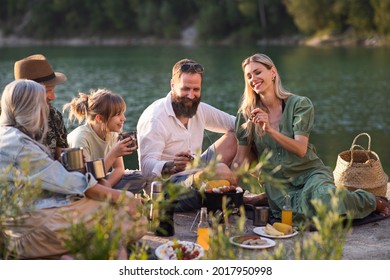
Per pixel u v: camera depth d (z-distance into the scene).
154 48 63.16
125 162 12.55
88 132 4.83
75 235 3.21
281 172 5.06
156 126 5.11
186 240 4.54
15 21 85.50
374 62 41.03
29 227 3.84
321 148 15.63
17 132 3.86
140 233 3.87
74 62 46.56
